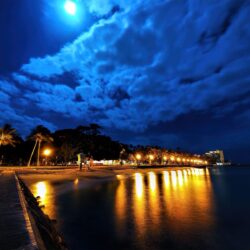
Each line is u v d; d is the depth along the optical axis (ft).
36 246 20.24
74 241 45.32
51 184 134.41
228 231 51.83
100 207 75.82
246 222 59.16
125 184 153.07
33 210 45.88
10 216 30.89
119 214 66.39
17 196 47.70
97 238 46.85
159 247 42.65
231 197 105.09
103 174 216.54
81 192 110.63
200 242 45.34
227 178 253.65
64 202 83.51
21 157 346.54
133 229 52.70
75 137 376.48
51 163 370.73
